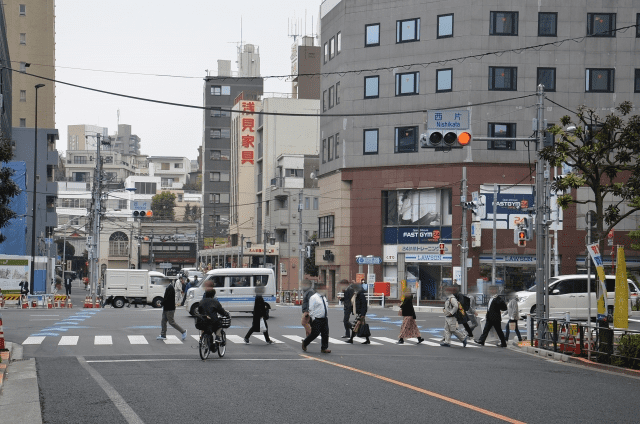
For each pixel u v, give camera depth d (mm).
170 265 109688
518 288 50094
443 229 51719
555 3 50344
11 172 23750
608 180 48781
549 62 50312
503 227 50312
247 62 122438
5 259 55062
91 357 18797
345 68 55375
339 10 56750
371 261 51875
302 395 11977
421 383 13648
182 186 168000
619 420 10211
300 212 62000
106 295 49344
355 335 25547
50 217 80688
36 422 9711
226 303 35844
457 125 21156
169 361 17750
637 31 50312
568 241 49406
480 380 14367
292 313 39031
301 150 90500
